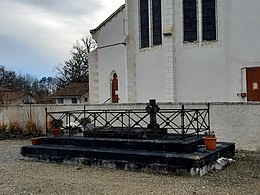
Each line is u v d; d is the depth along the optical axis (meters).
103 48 22.22
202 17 16.92
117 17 21.22
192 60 16.98
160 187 7.60
